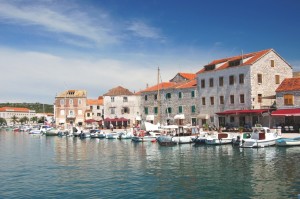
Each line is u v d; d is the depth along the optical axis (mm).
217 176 28328
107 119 98000
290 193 22766
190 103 75188
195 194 23047
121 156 42344
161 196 22750
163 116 81312
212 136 52625
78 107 118875
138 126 84188
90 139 76188
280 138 47656
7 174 30812
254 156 38781
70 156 43562
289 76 68750
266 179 26750
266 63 65438
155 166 33938
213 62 75312
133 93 99688
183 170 31359
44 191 24469
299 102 56844
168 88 80000
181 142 53875
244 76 64500
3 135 105875
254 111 58531
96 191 24234
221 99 68750
